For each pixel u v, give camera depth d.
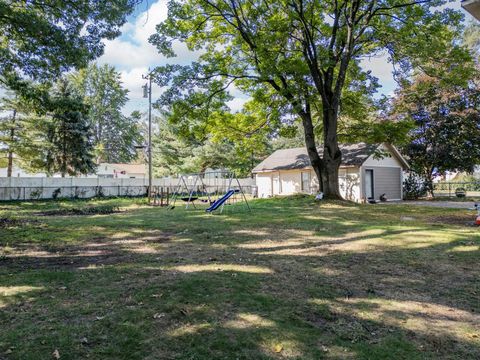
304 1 13.95
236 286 3.63
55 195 20.92
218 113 16.22
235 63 14.93
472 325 2.72
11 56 11.75
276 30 12.73
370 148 19.00
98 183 22.88
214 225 8.91
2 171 34.47
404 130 15.02
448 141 20.22
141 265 4.66
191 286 3.61
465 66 15.19
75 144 26.72
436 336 2.52
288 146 44.25
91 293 3.43
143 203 18.53
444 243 5.98
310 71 13.73
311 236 7.00
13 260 5.11
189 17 14.24
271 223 9.10
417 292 3.52
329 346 2.35
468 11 5.02
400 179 21.14
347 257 5.09
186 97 14.30
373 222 9.08
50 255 5.47
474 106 19.81
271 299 3.26
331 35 14.66
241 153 18.33
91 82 44.72
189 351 2.26
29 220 10.45
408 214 11.09
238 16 14.16
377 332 2.58
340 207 13.31
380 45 14.91
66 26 11.87
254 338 2.45
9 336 2.46
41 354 2.21
